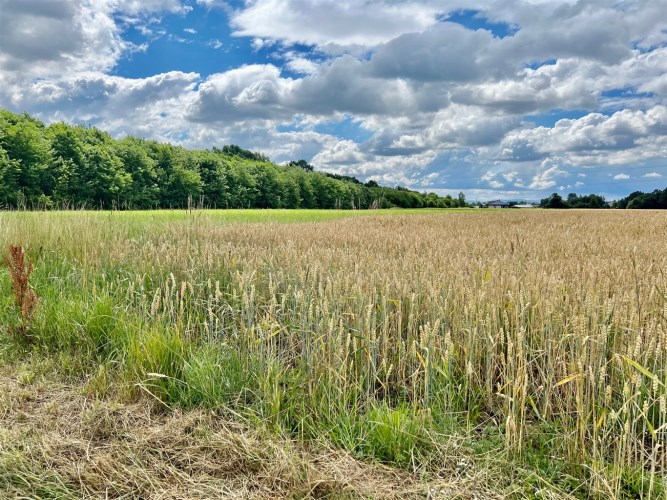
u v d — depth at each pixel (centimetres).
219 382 325
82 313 437
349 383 323
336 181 7606
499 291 407
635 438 240
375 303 399
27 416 296
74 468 244
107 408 302
